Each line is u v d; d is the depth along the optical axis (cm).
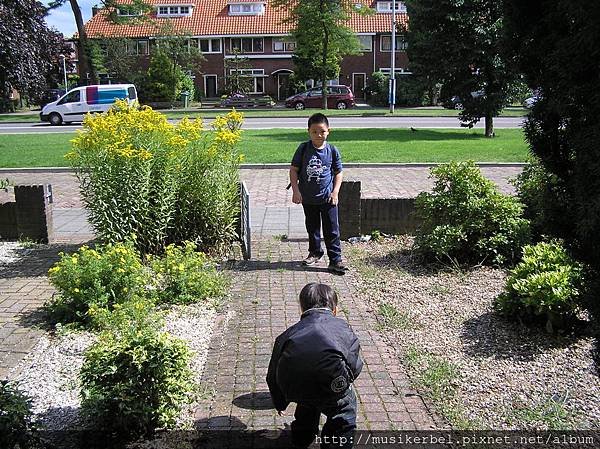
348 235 866
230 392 438
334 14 4144
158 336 393
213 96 5628
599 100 312
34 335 538
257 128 2608
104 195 723
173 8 5641
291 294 639
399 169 1505
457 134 2331
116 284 587
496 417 405
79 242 872
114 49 4828
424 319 568
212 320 569
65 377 463
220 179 790
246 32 5450
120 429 382
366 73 5409
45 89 1892
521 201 782
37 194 851
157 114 777
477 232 718
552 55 333
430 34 2272
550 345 505
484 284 655
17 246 844
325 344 344
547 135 368
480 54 2155
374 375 461
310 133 705
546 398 427
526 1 360
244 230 775
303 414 371
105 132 740
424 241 733
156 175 755
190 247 684
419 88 2538
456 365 475
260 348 508
